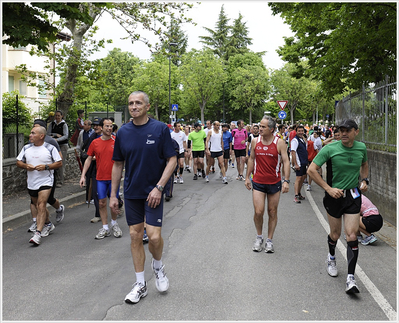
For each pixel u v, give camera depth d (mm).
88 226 7762
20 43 8359
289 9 12703
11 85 28000
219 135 13719
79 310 4121
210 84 60000
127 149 4402
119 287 4719
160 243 4457
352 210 4785
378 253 6133
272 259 5730
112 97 61219
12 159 10641
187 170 17562
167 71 57875
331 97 19562
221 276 5039
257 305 4211
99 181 6895
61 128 11930
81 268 5383
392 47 12758
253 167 6289
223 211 9164
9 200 9727
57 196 10281
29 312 4090
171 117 47844
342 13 12328
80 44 14867
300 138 10336
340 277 5059
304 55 20969
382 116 9797
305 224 7949
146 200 4418
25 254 6031
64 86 14930
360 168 5031
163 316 3963
